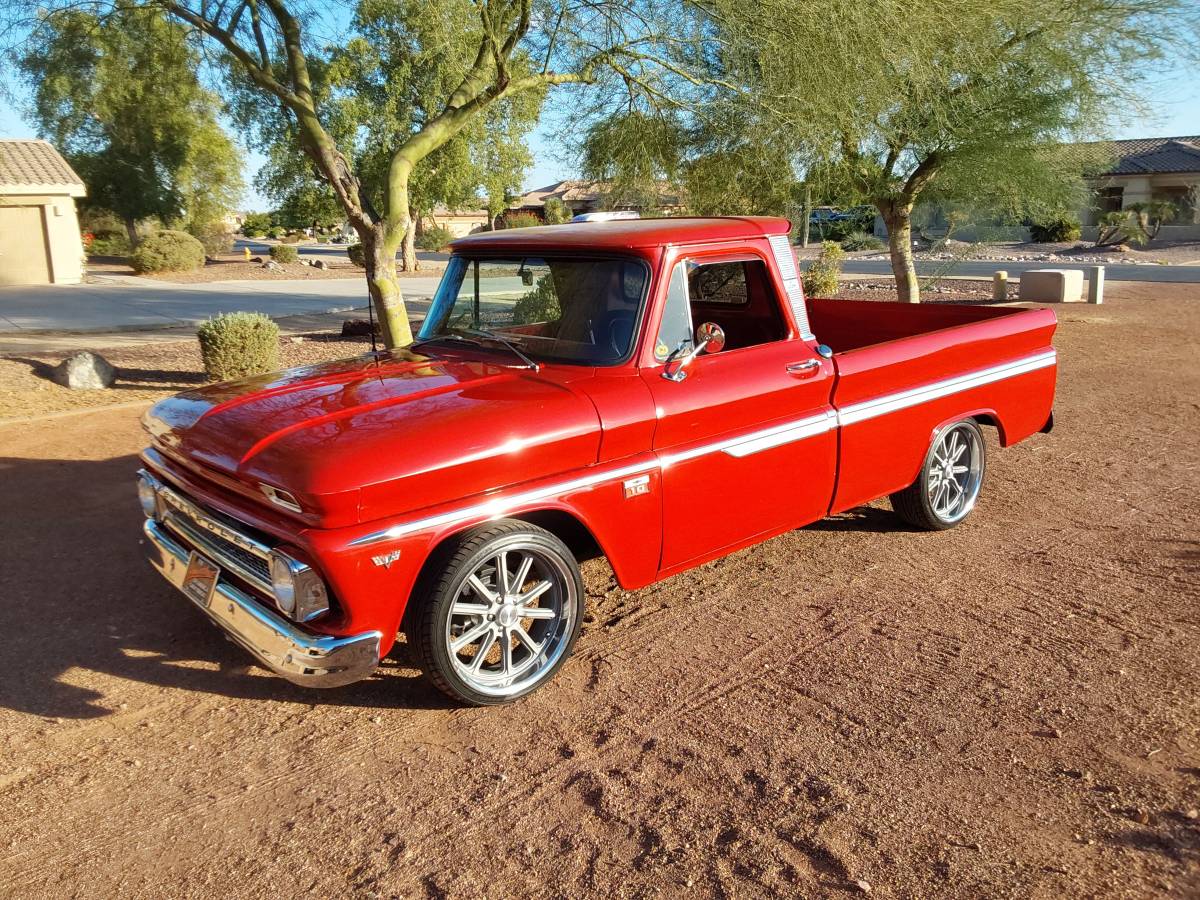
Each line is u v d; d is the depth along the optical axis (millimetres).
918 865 2768
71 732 3561
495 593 3697
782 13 9250
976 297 21469
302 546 3197
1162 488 6633
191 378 11367
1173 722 3537
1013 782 3174
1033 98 12805
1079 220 43375
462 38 9391
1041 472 7082
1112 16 12328
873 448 5020
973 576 5051
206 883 2754
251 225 88625
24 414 9062
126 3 10352
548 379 3938
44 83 10766
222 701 3805
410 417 3514
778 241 4641
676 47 9859
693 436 4172
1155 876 2699
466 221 75000
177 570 3959
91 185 39719
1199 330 15312
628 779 3240
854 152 13398
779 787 3172
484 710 3723
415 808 3102
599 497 3846
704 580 5062
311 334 16344
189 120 31547
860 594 4820
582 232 4305
